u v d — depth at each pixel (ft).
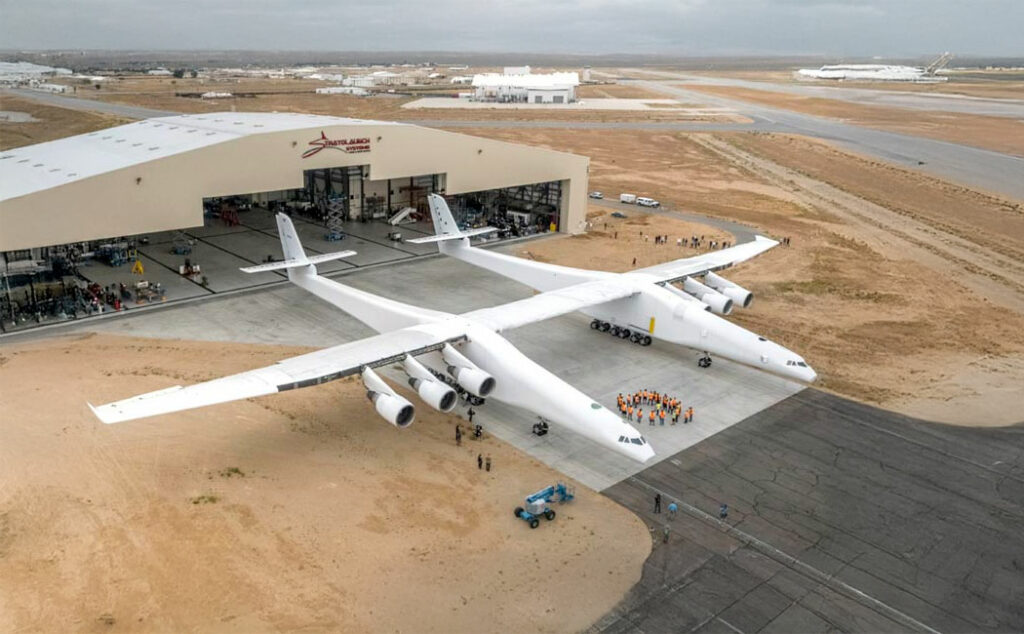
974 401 140.36
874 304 198.70
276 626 76.13
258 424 119.96
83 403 123.13
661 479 108.99
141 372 136.67
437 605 80.53
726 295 175.52
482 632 77.00
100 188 157.38
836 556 92.63
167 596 79.56
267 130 196.24
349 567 85.92
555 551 90.99
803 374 138.92
